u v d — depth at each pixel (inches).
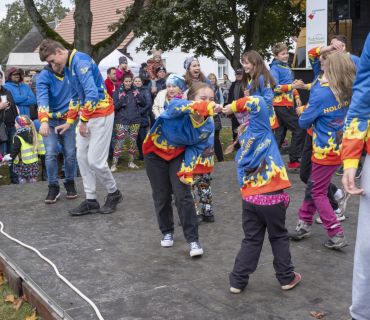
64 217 193.2
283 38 763.4
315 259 141.5
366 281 88.0
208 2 572.1
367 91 85.3
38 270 136.3
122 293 119.6
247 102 114.3
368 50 83.7
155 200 153.1
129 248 154.9
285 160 314.5
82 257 146.9
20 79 320.8
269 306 111.1
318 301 113.3
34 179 276.7
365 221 87.3
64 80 210.2
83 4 370.0
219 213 194.2
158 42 737.6
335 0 454.3
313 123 148.5
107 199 199.5
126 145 471.5
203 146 145.3
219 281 126.6
